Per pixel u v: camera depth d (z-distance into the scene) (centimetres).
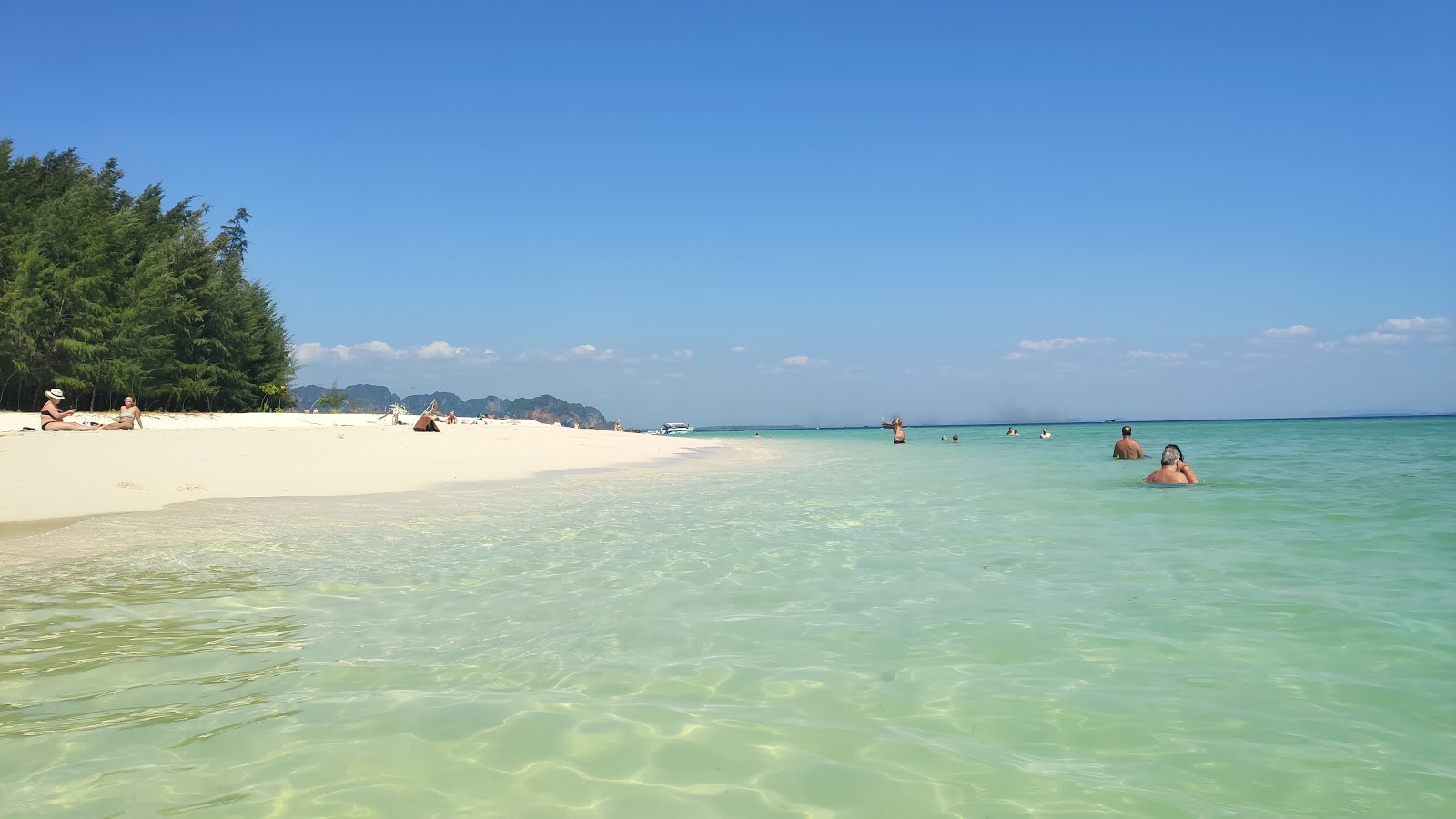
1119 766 342
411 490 1489
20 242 2850
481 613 604
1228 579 700
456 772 338
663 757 354
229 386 4050
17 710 405
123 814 298
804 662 486
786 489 1616
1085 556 819
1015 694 429
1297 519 1038
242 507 1203
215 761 347
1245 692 429
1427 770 335
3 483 1302
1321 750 356
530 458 2423
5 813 298
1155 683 443
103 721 392
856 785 326
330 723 391
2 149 3006
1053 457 2783
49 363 2944
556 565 791
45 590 669
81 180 3403
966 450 3525
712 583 708
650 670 474
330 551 856
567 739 374
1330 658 481
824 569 772
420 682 451
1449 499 1220
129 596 651
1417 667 462
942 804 309
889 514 1180
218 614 596
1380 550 820
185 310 3550
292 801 310
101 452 1656
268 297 4722
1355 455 2483
